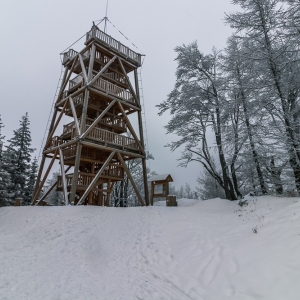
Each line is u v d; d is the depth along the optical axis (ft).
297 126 33.04
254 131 37.78
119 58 58.75
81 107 55.47
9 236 27.04
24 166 86.43
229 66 44.45
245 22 33.99
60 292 13.57
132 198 106.63
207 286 14.08
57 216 32.91
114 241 24.89
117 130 62.54
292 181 38.04
